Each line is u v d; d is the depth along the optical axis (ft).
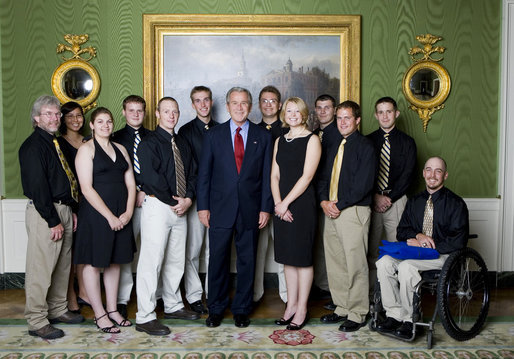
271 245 15.02
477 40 15.26
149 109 14.96
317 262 14.01
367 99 15.23
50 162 11.10
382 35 15.15
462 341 10.85
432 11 15.16
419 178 15.35
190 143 13.16
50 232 11.02
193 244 12.80
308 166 11.32
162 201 11.29
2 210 14.94
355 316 11.64
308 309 13.07
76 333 11.29
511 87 15.24
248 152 11.59
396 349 10.44
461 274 11.00
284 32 15.03
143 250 11.43
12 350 10.33
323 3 15.07
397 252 10.87
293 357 10.03
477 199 15.35
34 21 14.85
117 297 12.47
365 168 11.45
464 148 15.39
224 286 11.97
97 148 11.19
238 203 11.59
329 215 11.80
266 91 13.69
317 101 13.52
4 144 15.01
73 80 14.90
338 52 15.10
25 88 14.94
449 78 15.16
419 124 15.30
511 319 12.30
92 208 11.05
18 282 15.03
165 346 10.56
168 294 12.16
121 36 14.96
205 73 15.10
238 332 11.39
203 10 15.02
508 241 15.43
